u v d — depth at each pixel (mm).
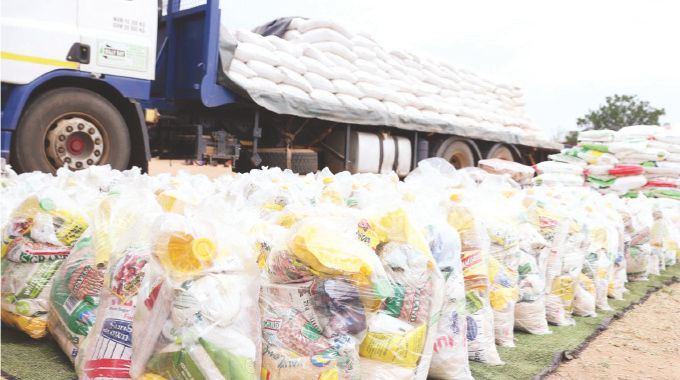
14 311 2607
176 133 7133
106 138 5941
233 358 1766
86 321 2326
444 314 2504
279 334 1969
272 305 2008
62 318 2434
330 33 8516
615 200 5328
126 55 5992
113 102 6148
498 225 3133
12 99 5352
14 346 2574
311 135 8742
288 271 2021
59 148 5645
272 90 7273
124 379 1916
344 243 2064
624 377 2811
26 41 5332
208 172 7062
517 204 3469
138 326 1838
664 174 8453
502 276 3084
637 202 5996
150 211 2445
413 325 2264
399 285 2271
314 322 2000
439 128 10086
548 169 8961
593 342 3355
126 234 2160
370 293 2059
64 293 2455
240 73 7105
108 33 5867
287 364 1926
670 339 3531
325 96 8008
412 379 2209
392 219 2365
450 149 10766
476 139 11359
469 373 2527
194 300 1760
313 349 1951
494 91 12656
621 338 3490
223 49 6922
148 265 1938
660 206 5984
